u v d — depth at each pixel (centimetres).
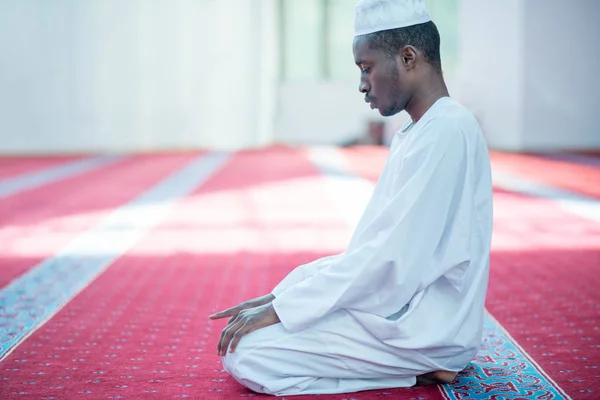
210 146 1370
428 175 188
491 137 1313
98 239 485
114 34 1304
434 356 200
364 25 194
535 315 292
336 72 1458
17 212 609
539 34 1264
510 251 430
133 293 337
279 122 1467
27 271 388
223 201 670
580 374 221
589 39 1265
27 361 239
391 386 208
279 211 606
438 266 192
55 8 1274
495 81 1302
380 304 193
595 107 1279
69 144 1305
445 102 195
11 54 1266
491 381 215
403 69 194
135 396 205
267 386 200
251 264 405
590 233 489
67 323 287
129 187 786
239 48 1352
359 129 1452
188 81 1346
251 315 200
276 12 1440
